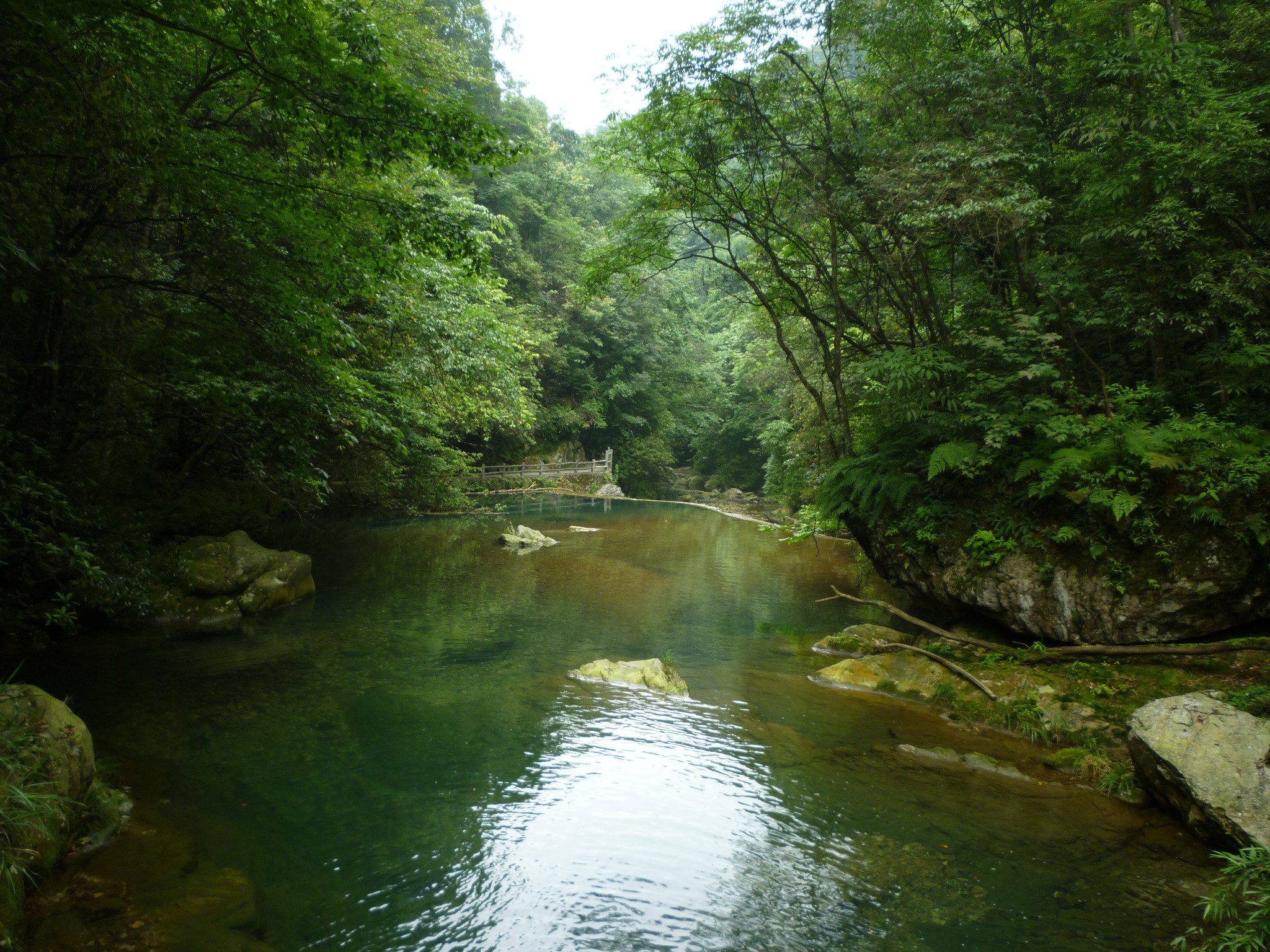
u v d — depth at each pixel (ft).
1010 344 26.37
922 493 28.63
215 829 14.42
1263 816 13.55
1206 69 25.20
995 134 27.50
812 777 17.88
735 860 13.94
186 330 28.89
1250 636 21.68
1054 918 12.07
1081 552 23.66
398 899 12.37
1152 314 24.30
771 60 32.30
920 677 24.66
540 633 31.99
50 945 10.34
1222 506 21.58
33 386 26.22
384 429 35.68
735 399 139.23
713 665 27.89
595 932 11.60
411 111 20.04
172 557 32.35
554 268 114.83
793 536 44.37
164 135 22.74
